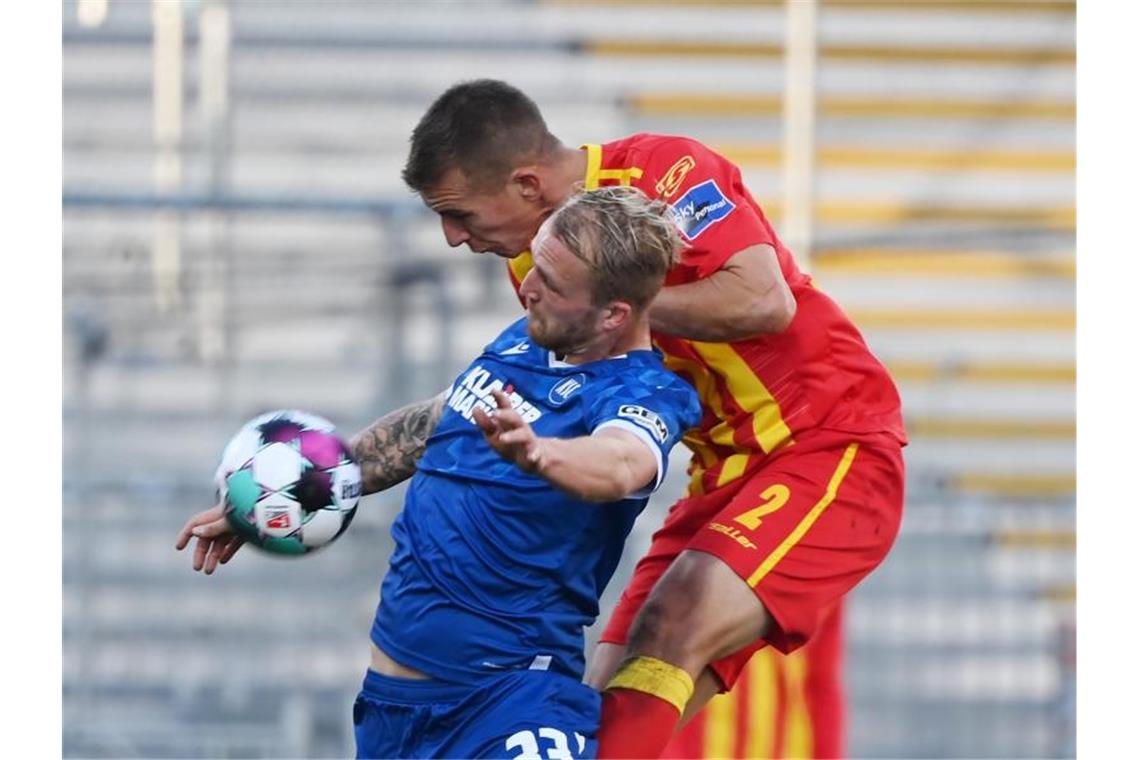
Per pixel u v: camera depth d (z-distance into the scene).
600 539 14.35
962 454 38.84
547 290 13.84
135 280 36.28
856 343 16.86
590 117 40.59
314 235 36.72
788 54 38.31
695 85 40.69
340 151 39.41
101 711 31.70
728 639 15.95
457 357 34.75
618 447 13.16
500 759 13.86
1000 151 41.12
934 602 34.12
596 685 17.05
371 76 40.00
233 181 38.94
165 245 36.56
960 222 40.75
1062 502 34.09
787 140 38.25
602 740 15.09
